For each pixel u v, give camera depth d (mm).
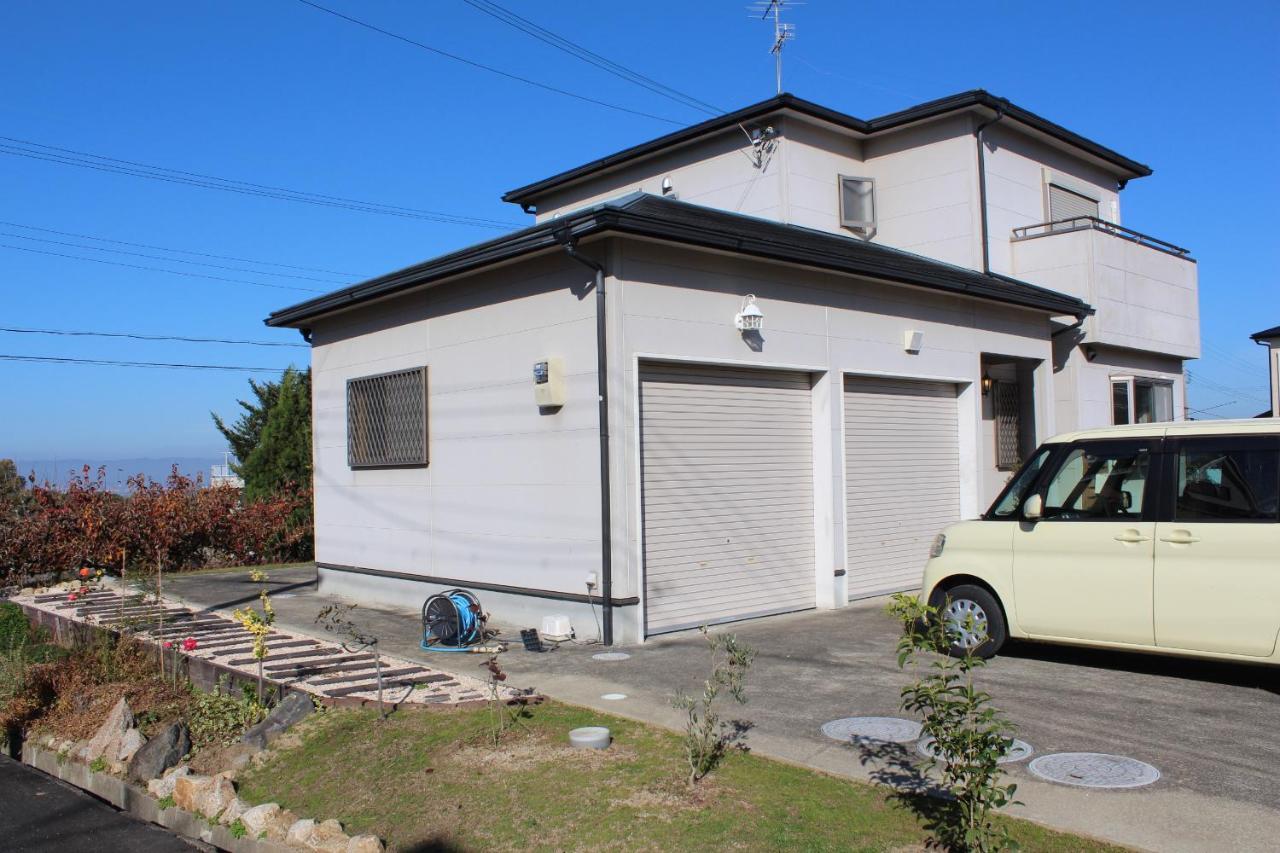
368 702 6977
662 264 9305
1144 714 6371
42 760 7617
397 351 11891
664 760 5605
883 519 12016
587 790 5230
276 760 6398
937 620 4430
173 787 6246
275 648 9039
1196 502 6941
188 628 10195
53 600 12688
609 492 8875
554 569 9516
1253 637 6578
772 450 10656
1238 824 4547
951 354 12898
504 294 10164
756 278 10242
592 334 9070
